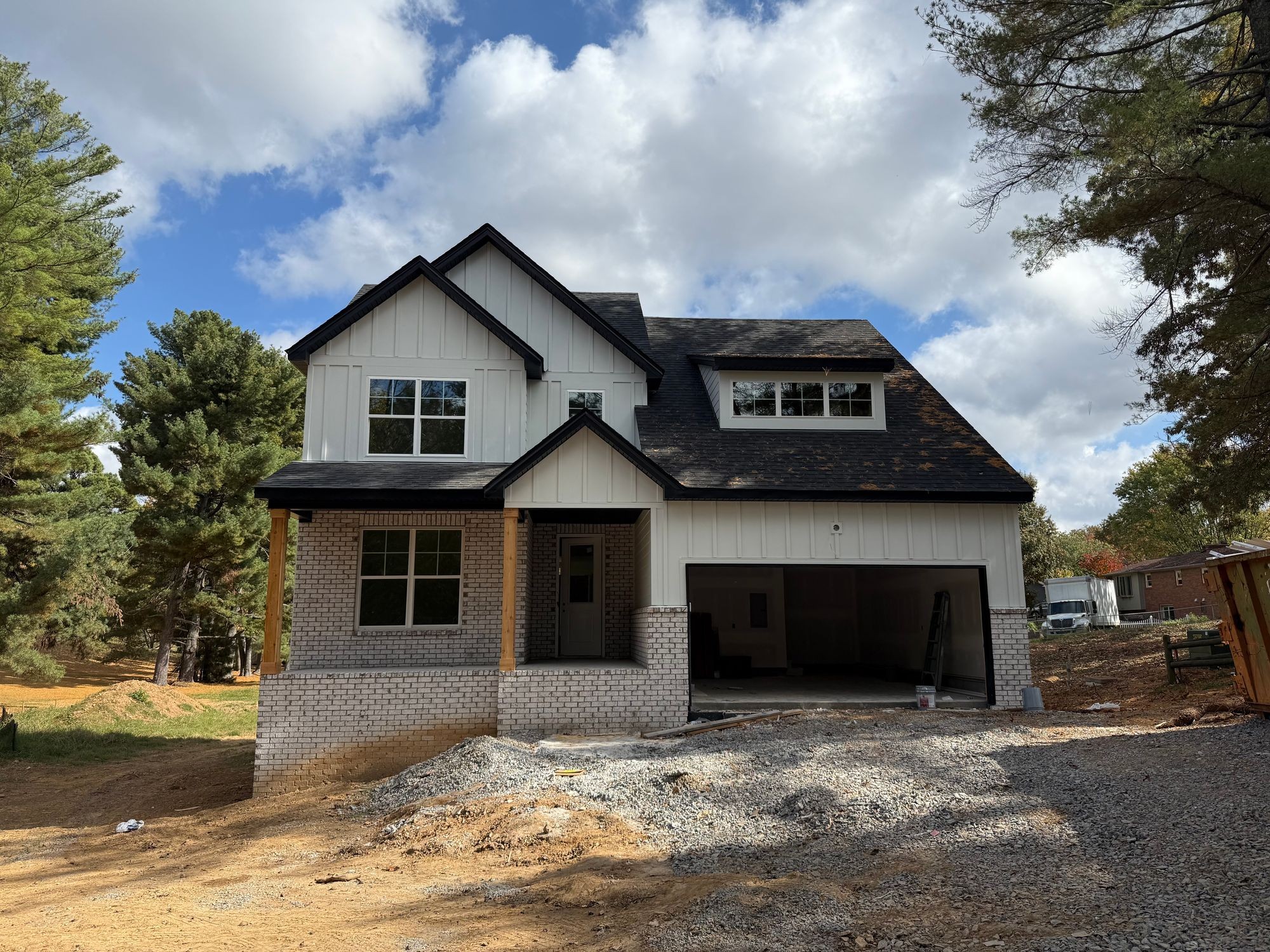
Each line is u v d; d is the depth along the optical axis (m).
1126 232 13.50
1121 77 14.33
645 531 14.73
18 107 28.17
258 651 43.88
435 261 16.64
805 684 17.34
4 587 23.66
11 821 12.16
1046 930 4.82
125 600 31.66
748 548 14.02
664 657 13.55
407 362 15.52
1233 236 13.27
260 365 34.59
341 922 6.04
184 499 31.23
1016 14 14.76
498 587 15.14
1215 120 13.95
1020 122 15.25
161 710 23.73
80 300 26.44
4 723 20.17
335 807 11.04
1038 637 30.33
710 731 12.51
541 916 5.95
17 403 21.28
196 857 9.31
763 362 16.23
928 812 7.51
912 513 14.36
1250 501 14.55
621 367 17.00
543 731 13.14
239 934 5.82
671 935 5.30
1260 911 4.76
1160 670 16.75
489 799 9.32
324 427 15.17
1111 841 6.29
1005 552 14.35
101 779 15.18
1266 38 14.05
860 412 16.58
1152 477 49.09
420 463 15.12
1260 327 12.50
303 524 15.08
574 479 13.80
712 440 15.72
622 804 8.79
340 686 13.10
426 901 6.52
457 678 13.33
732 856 7.10
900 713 12.94
